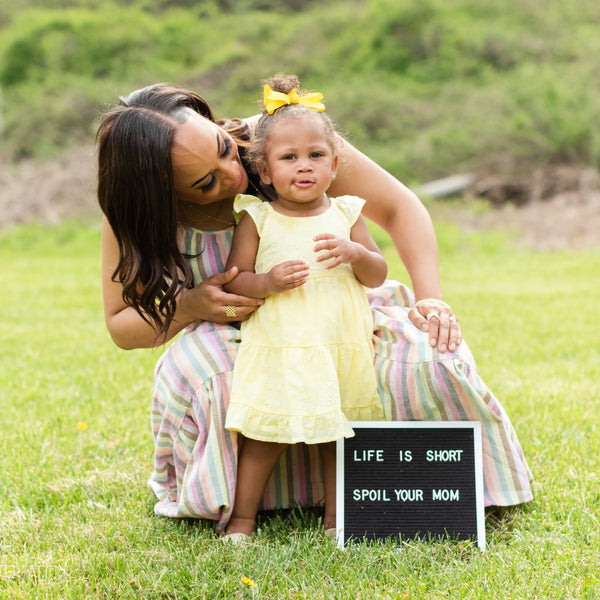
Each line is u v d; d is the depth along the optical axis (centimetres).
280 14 2336
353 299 275
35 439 381
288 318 266
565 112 1548
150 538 276
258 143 274
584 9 1998
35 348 590
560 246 1218
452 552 257
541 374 486
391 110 1725
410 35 1948
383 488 271
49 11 2273
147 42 2114
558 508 289
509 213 1396
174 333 295
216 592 239
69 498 314
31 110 1817
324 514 297
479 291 845
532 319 679
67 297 841
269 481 297
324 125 271
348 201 286
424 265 308
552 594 230
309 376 261
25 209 1462
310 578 244
